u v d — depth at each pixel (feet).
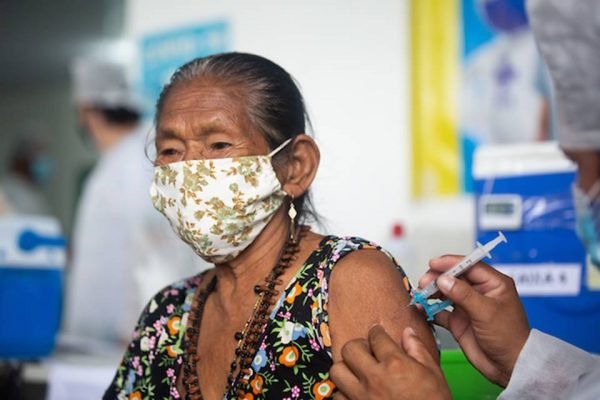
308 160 4.78
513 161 6.57
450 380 5.39
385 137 11.29
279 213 4.78
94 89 13.17
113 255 12.69
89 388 8.14
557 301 6.30
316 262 4.42
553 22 5.43
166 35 12.97
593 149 5.99
